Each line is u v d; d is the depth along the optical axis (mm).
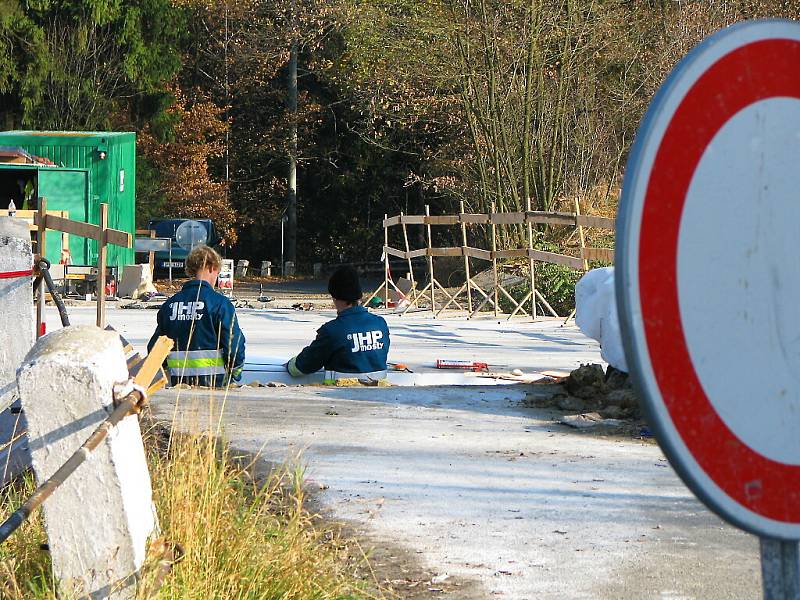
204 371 18344
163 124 90625
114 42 84688
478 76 60812
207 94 104688
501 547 9992
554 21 59438
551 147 60125
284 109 107875
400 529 10469
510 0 59281
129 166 65500
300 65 107188
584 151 63781
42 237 22594
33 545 8367
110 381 7320
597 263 47719
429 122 80625
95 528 7344
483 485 12141
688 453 3576
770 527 3732
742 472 3674
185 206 101875
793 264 3760
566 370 25500
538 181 60875
